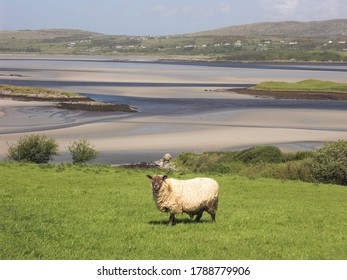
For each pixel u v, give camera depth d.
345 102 126.00
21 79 191.38
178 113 98.50
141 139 70.81
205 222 19.41
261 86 157.62
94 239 16.19
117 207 22.75
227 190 30.77
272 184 34.09
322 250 16.11
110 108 102.88
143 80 194.12
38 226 17.52
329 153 39.97
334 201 28.97
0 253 14.01
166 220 19.91
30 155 45.91
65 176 32.78
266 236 17.55
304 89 152.50
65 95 123.81
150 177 18.12
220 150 64.25
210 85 175.12
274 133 76.81
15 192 25.98
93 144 66.44
